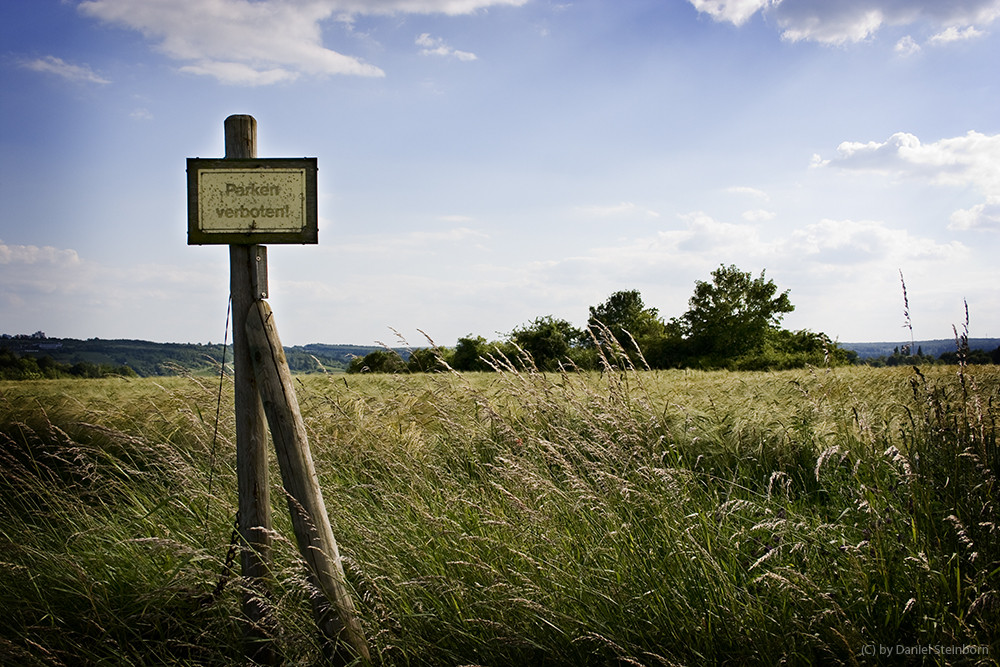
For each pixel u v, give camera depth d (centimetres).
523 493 358
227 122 300
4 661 277
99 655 301
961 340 336
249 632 289
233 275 298
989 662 228
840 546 289
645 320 5631
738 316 5003
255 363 296
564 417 430
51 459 552
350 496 414
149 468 519
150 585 341
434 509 372
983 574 252
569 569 305
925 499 300
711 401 758
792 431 604
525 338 3097
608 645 259
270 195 294
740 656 250
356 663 267
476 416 493
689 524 317
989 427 336
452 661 277
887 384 693
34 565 359
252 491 300
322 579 285
